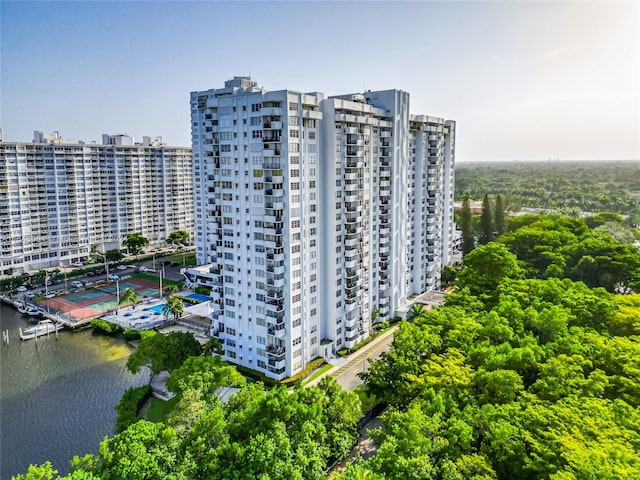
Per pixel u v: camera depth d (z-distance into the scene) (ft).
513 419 180.04
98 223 637.30
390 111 367.66
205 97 540.11
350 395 222.28
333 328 333.42
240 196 298.35
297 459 180.75
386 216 377.50
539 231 501.56
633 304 306.55
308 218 303.48
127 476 169.07
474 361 232.32
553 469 154.71
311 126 298.56
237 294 312.29
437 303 417.69
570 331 265.75
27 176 554.05
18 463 231.50
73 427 262.26
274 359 294.87
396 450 174.09
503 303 285.02
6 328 415.64
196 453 184.34
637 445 159.53
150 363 309.42
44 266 582.76
